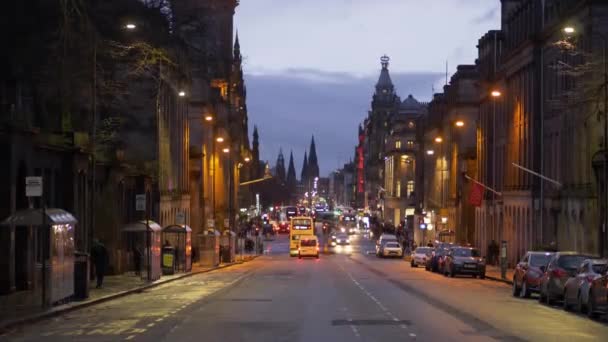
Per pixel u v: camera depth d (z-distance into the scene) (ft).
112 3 177.78
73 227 118.01
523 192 244.83
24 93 151.33
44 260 104.68
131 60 186.19
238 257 333.42
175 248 207.41
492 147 295.69
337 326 87.25
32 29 134.00
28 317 93.66
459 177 350.64
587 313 101.65
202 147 354.13
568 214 204.13
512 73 261.24
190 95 329.93
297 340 75.46
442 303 118.32
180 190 301.02
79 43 133.69
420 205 485.97
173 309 107.96
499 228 279.28
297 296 131.13
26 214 105.29
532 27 238.89
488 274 212.64
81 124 177.88
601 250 168.25
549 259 133.39
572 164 202.69
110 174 185.68
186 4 195.72
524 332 82.43
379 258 354.95
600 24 182.70
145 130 249.75
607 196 155.53
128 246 203.72
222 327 86.53
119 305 115.34
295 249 379.35
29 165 137.90
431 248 246.88
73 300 116.98
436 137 396.57
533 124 234.99
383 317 96.94
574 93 163.22
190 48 267.18
